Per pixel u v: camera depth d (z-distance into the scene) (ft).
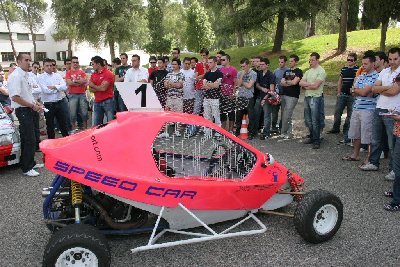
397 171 16.46
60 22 144.36
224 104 29.17
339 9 100.07
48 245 10.60
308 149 27.63
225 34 94.63
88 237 10.69
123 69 35.09
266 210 15.34
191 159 14.48
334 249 13.58
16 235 14.75
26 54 20.59
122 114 13.38
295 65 29.50
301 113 44.01
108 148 12.35
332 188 19.69
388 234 14.69
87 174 11.91
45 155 12.18
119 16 133.59
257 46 104.12
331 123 36.65
